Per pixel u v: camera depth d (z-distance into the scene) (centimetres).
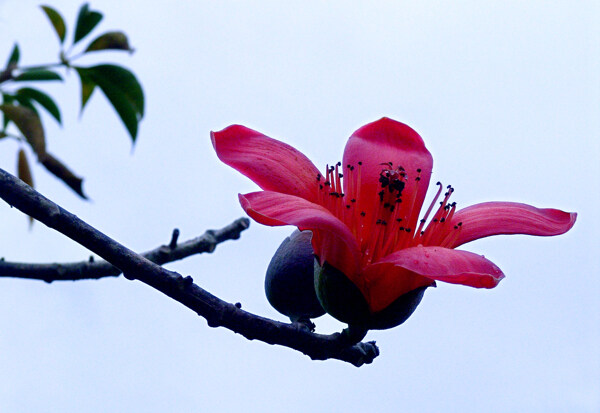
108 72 169
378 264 152
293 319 157
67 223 149
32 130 166
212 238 164
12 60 171
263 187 153
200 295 151
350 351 153
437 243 154
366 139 157
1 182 148
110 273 162
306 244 157
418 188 156
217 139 154
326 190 153
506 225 154
